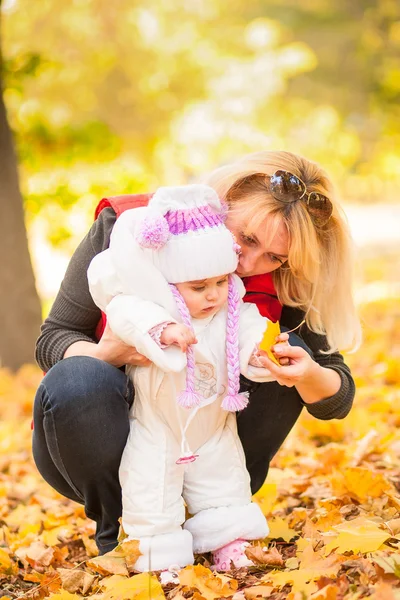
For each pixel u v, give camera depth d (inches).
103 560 138.7
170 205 137.2
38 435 145.9
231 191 148.4
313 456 229.0
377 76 1233.4
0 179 372.5
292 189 141.9
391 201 1425.9
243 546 140.4
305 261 145.4
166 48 983.6
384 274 644.1
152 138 850.8
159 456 138.5
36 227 603.2
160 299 136.3
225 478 143.5
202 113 881.5
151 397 140.3
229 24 1154.7
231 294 144.3
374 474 177.5
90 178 468.8
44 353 152.4
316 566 129.5
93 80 967.0
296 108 1138.0
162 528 136.4
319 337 159.9
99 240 153.5
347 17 1509.6
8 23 885.8
